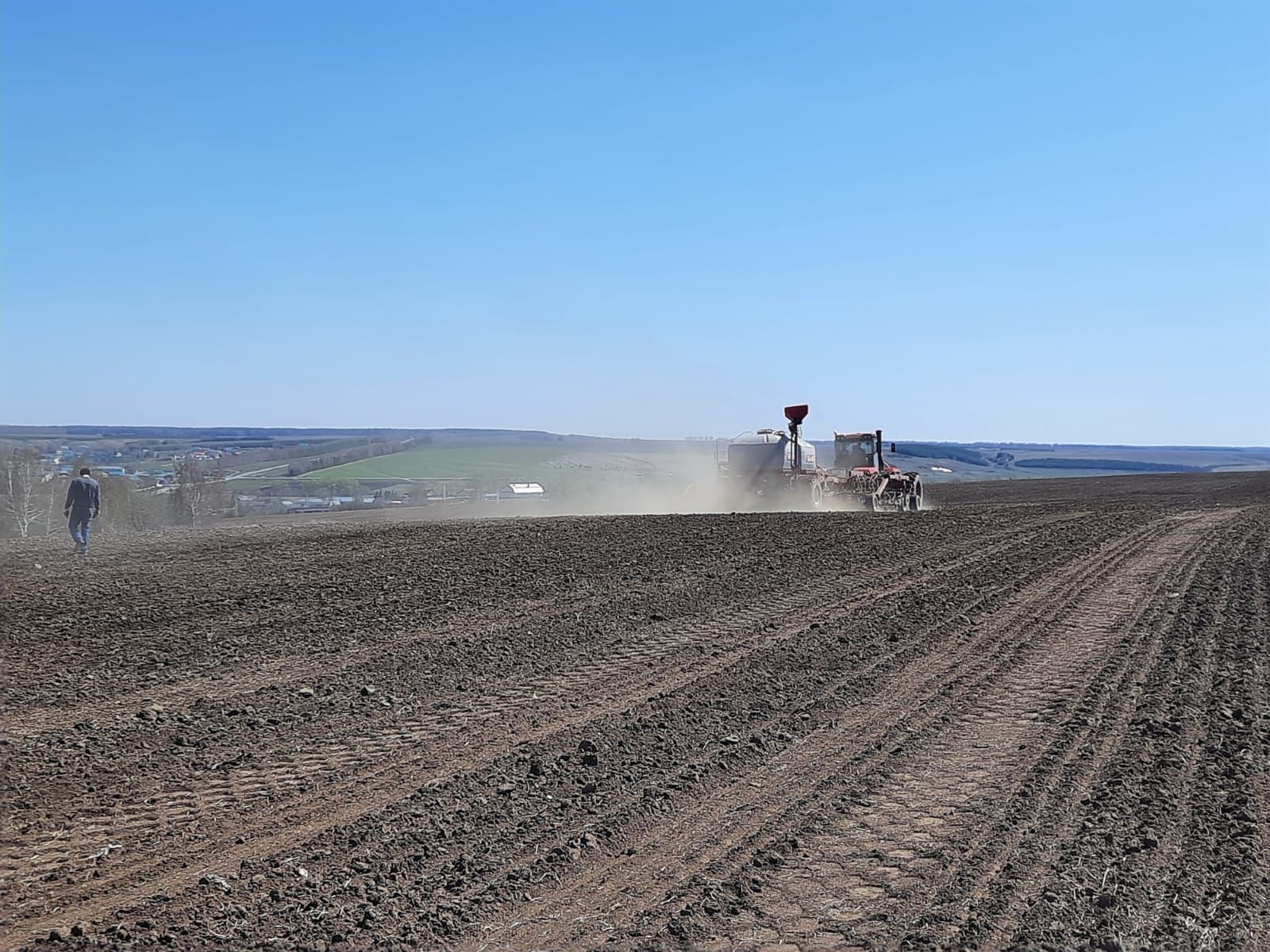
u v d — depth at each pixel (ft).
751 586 56.54
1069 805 25.11
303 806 24.86
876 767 28.32
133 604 48.39
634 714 32.86
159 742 29.32
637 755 28.96
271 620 45.11
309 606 48.26
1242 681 36.99
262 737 29.99
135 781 26.37
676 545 71.72
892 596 54.54
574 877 21.33
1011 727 32.14
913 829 23.88
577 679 37.06
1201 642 43.98
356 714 32.30
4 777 26.32
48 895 20.20
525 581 56.13
